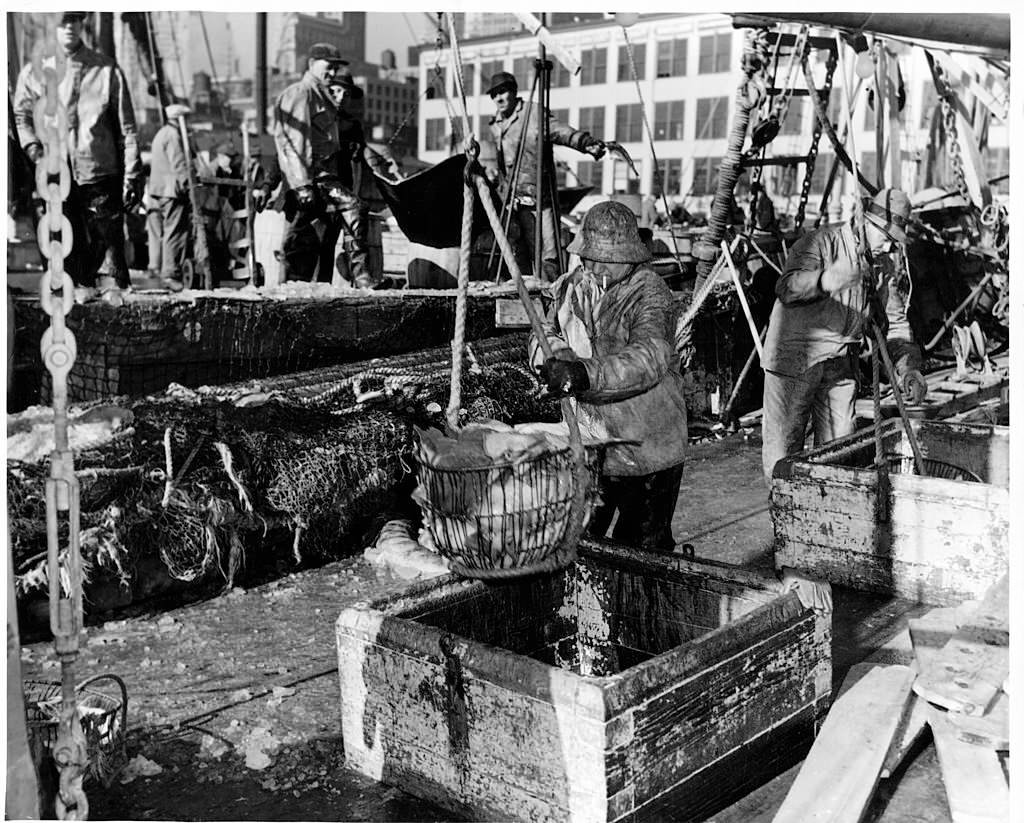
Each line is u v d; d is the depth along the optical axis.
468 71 41.19
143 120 20.44
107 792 3.54
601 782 2.93
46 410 5.05
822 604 3.73
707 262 10.08
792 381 6.58
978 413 10.26
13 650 2.60
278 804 3.45
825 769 3.36
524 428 4.14
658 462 4.49
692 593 4.11
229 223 12.27
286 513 5.79
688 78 37.56
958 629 4.30
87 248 7.12
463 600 3.96
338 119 8.64
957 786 3.25
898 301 7.59
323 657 4.71
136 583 5.20
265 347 6.29
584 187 11.55
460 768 3.31
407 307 7.18
